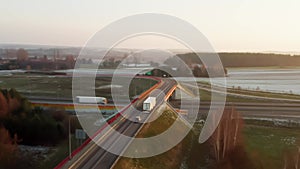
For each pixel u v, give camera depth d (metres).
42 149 42.09
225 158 39.91
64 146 42.44
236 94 88.00
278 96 87.00
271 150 43.72
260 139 49.41
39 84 91.88
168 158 35.75
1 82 96.38
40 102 64.62
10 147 39.06
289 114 67.00
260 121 61.31
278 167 36.94
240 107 72.06
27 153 40.38
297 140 49.41
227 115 55.59
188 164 37.50
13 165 36.47
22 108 50.09
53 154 40.06
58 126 45.88
